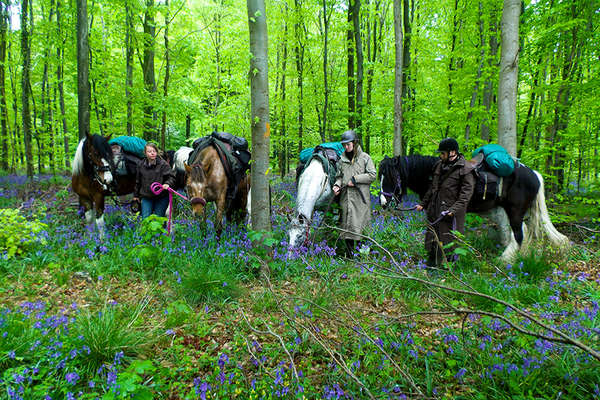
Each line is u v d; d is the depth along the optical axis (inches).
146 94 415.8
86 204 217.3
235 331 122.3
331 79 566.9
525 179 195.5
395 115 356.5
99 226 212.5
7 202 330.0
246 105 541.0
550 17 338.0
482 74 354.9
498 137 242.1
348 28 452.8
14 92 624.4
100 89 432.1
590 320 117.9
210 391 87.5
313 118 619.8
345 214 199.0
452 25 442.6
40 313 114.6
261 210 173.9
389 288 157.9
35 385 85.5
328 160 213.2
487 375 91.4
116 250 189.0
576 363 93.4
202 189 193.2
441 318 134.4
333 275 172.9
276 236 205.2
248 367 102.3
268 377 94.4
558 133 328.2
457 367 101.0
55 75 601.6
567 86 315.6
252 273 175.2
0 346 92.2
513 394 86.6
